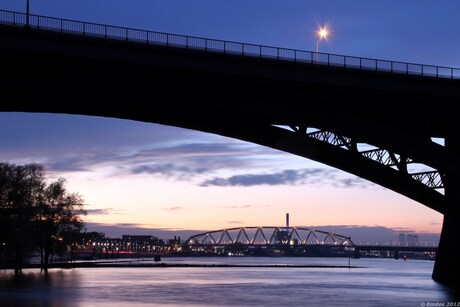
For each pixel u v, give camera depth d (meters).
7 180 108.75
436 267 85.94
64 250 128.88
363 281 104.12
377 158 69.12
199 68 59.56
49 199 122.44
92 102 63.22
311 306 55.62
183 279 104.56
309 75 63.75
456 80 69.88
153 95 60.84
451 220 83.12
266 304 57.25
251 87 63.19
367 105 69.06
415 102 69.69
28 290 69.50
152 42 58.09
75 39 55.28
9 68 56.50
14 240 107.00
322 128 66.50
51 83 58.16
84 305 53.84
